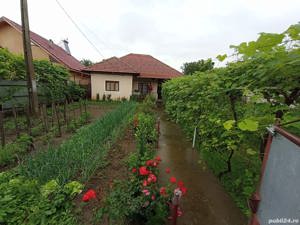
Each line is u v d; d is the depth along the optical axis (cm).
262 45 143
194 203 267
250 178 279
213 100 304
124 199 206
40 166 268
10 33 1348
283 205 86
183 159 420
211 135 338
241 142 263
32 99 665
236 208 258
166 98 1018
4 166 323
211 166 374
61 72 1074
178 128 724
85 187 273
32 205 202
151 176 213
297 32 120
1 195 211
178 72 1862
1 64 626
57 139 483
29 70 650
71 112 878
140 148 324
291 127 127
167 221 216
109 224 207
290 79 148
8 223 185
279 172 95
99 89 1495
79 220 210
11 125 548
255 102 188
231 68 238
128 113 768
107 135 470
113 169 335
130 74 1480
